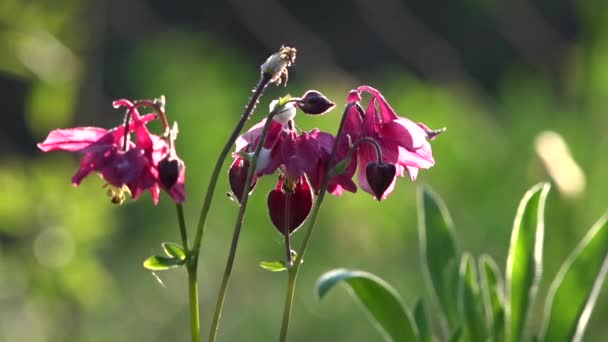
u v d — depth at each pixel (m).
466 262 5.53
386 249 10.92
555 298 5.48
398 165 4.29
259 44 21.52
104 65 18.73
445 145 10.80
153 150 3.89
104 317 11.16
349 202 10.83
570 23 22.64
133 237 13.12
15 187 8.55
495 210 10.34
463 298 5.46
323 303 11.20
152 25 16.47
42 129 8.72
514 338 5.41
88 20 10.86
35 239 8.76
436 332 9.55
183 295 12.08
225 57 14.40
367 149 4.13
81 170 3.84
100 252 12.85
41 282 8.85
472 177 10.65
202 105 12.04
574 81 12.49
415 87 11.81
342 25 23.86
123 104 3.87
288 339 11.16
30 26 8.38
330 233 11.04
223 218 11.48
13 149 19.09
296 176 3.96
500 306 5.55
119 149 3.90
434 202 5.80
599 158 10.26
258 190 11.09
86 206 8.84
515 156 10.80
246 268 11.60
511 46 22.84
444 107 11.33
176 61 13.22
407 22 15.58
